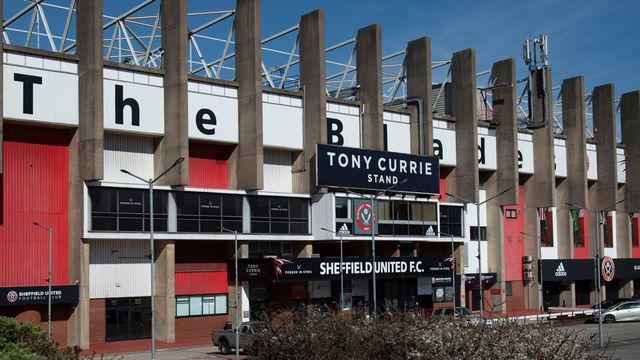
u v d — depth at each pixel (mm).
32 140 52969
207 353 48750
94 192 53000
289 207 63719
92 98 52188
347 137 68188
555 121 93688
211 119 59781
